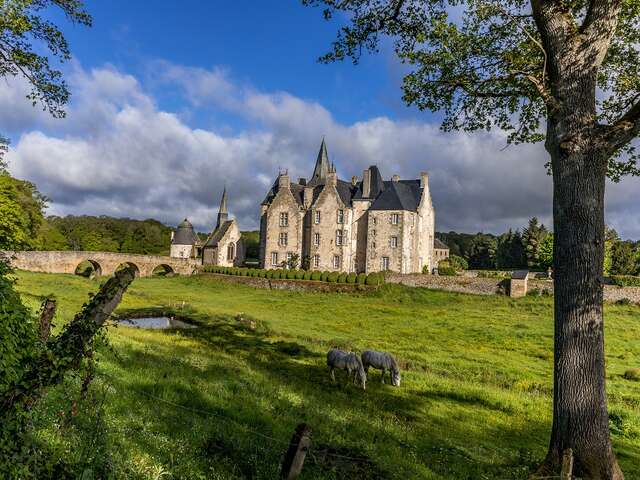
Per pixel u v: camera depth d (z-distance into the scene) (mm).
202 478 5621
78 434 5414
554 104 9273
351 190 71750
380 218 64375
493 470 9547
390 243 63594
